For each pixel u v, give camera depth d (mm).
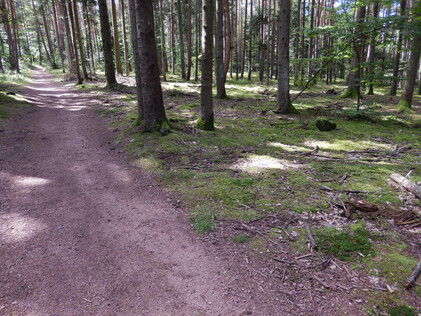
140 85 9031
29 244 4039
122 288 3297
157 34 35406
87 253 3895
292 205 4922
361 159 7535
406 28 9172
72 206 5148
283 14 12414
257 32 37062
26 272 3508
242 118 12359
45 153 7883
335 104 16625
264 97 19234
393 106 16344
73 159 7477
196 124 9852
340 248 3818
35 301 3096
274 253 3744
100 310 3002
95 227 4512
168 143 8047
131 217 4785
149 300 3127
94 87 21016
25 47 54344
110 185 5984
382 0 9914
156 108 8742
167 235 4266
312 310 2889
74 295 3193
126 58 28250
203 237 4152
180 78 30875
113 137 9117
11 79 23688
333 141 9383
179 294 3197
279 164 6961
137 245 4066
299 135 10062
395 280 3230
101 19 19578
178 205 5047
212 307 3002
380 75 10719
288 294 3102
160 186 5812
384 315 2795
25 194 5543
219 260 3672
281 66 13125
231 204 4984
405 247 3855
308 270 3438
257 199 5148
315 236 4066
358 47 11500
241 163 7008
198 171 6426
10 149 7969
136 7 7848
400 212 4738
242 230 4254
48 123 11078
